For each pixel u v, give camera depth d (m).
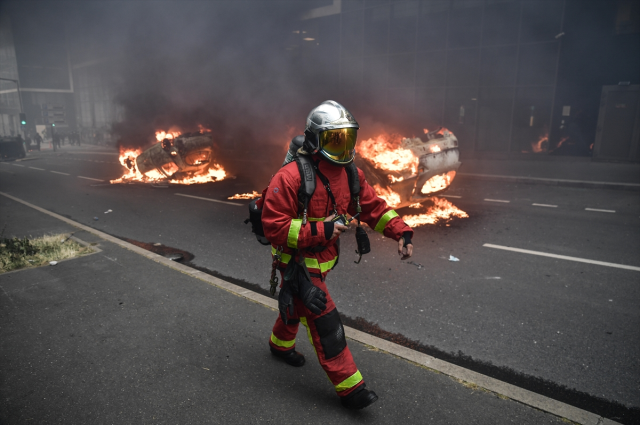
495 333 3.62
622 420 2.57
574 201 9.24
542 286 4.62
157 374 2.85
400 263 5.42
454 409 2.47
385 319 3.91
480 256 5.63
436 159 7.44
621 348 3.36
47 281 4.54
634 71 14.15
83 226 7.23
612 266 5.20
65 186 12.97
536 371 3.07
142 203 9.91
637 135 14.11
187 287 4.35
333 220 2.24
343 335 2.43
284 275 2.39
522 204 9.00
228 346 3.21
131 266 4.98
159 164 12.28
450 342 3.49
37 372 2.88
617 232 6.70
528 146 16.80
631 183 10.70
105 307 3.89
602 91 14.45
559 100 15.74
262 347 3.20
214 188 11.96
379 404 2.52
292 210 2.26
